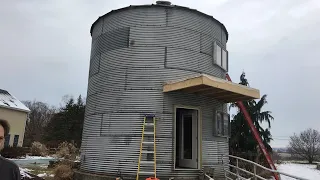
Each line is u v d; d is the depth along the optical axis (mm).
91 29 14578
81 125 45812
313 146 56125
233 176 12141
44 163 24594
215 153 11672
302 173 31203
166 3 12547
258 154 19703
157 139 10648
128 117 11031
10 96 38375
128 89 11344
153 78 11305
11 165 2938
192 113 11695
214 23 13148
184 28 12047
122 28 12203
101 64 12484
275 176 14016
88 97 12961
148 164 10438
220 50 13297
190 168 11055
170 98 11109
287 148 64250
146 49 11633
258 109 22562
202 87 10234
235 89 10523
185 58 11758
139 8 12148
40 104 76875
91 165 11375
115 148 10883
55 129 46094
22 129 36906
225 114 12688
